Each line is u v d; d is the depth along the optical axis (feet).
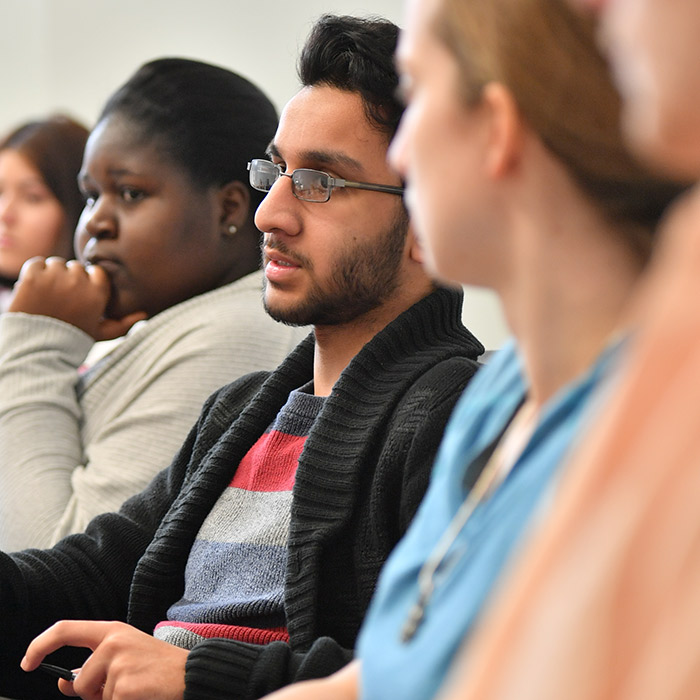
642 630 1.52
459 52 3.04
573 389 2.98
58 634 6.51
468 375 6.65
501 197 3.07
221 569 7.17
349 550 6.55
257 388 8.25
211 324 10.42
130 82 11.28
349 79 7.18
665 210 2.93
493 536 3.01
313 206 7.11
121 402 10.41
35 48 21.80
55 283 11.05
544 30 2.86
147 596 7.55
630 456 1.62
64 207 14.28
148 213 11.02
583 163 2.90
